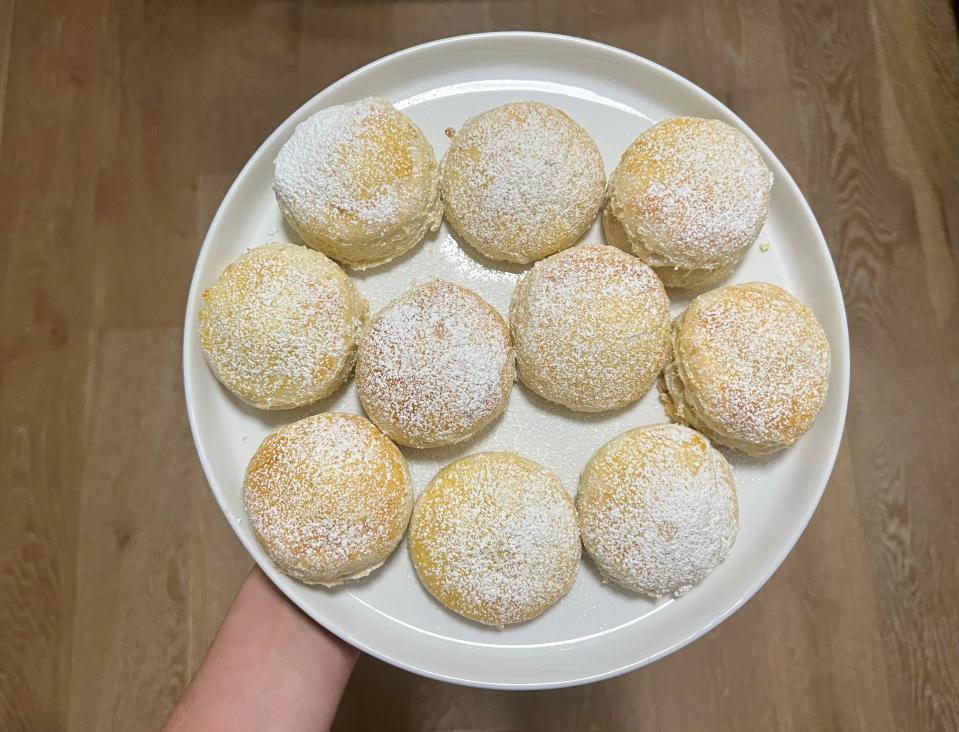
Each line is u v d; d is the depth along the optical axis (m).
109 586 0.46
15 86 0.49
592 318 0.28
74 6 0.49
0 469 0.47
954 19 0.49
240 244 0.32
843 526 0.47
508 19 0.48
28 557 0.46
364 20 0.48
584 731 0.46
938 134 0.48
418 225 0.31
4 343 0.48
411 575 0.29
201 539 0.47
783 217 0.32
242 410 0.31
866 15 0.49
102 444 0.47
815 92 0.48
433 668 0.28
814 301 0.32
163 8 0.48
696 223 0.29
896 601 0.46
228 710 0.30
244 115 0.48
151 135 0.48
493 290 0.32
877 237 0.48
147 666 0.46
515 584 0.27
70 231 0.48
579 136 0.31
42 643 0.46
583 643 0.29
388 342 0.28
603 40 0.47
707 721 0.46
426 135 0.33
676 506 0.27
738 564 0.30
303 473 0.27
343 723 0.46
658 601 0.29
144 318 0.48
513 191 0.29
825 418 0.30
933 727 0.46
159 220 0.48
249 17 0.48
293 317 0.28
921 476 0.47
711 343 0.29
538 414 0.31
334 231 0.29
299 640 0.31
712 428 0.29
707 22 0.48
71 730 0.45
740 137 0.30
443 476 0.29
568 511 0.28
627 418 0.31
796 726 0.46
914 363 0.48
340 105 0.31
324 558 0.27
